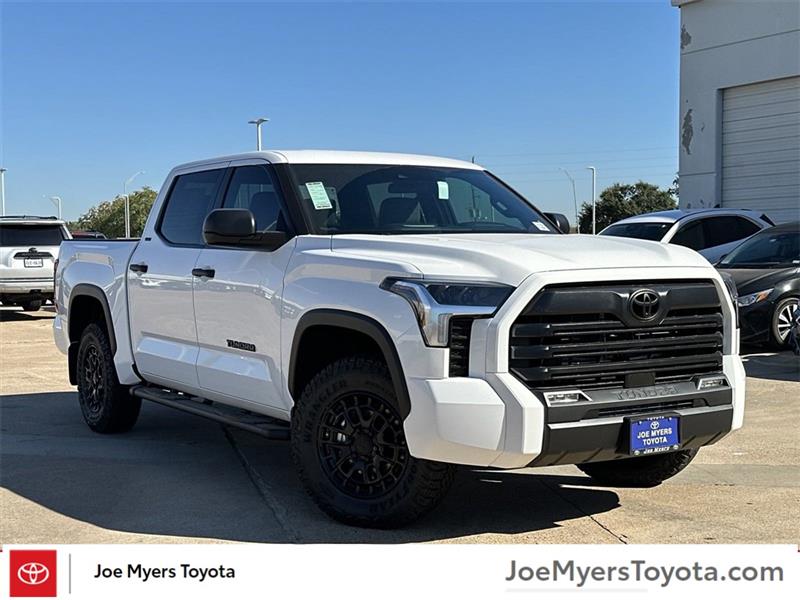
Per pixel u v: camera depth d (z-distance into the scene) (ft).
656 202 211.82
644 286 15.05
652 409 15.06
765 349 39.01
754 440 22.85
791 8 54.90
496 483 19.33
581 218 214.28
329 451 16.25
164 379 21.58
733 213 49.47
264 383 17.84
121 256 23.21
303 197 18.28
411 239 16.48
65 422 26.23
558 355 14.28
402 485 15.26
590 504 17.75
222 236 17.83
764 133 57.52
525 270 14.30
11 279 61.36
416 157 20.94
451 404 13.99
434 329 14.23
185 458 21.58
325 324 16.02
